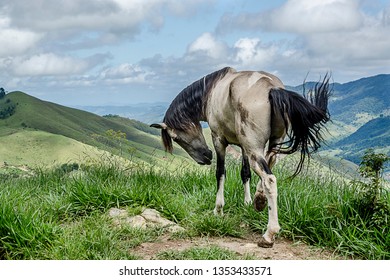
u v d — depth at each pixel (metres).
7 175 9.16
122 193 7.36
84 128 158.50
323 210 6.33
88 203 7.25
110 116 181.12
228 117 6.50
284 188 7.32
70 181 8.34
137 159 9.10
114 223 6.65
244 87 6.11
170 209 7.04
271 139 6.16
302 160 5.89
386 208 5.86
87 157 9.07
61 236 5.81
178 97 7.94
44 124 149.12
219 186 7.05
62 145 102.44
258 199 6.31
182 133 7.93
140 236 6.21
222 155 7.06
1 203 6.22
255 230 6.58
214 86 7.17
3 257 5.61
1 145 102.12
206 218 6.54
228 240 6.25
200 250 5.52
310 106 5.62
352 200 6.28
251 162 5.95
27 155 97.06
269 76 6.38
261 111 5.82
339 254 5.70
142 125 184.50
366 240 5.63
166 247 5.96
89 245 5.64
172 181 8.52
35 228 5.84
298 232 6.20
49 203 7.23
